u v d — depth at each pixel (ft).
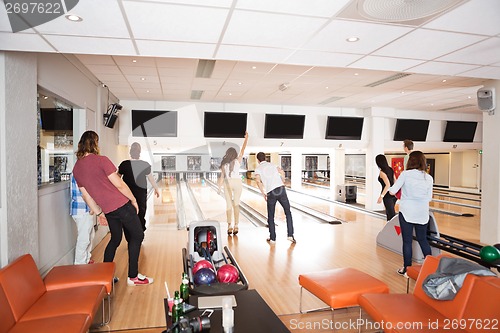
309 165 64.75
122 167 15.43
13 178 8.63
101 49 9.45
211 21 7.67
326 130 27.76
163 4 6.76
